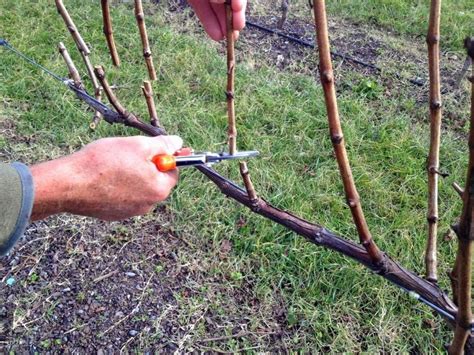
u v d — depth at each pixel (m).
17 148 2.50
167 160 1.04
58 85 2.83
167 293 1.97
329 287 1.99
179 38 3.29
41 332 1.82
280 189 2.37
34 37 3.18
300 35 3.48
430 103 1.00
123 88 2.85
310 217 2.25
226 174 2.40
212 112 2.77
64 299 1.92
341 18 3.67
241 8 1.08
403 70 3.18
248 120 2.71
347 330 1.87
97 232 2.15
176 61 3.06
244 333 1.86
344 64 3.23
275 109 2.78
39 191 0.95
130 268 2.04
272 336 1.87
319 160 2.56
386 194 2.37
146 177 1.02
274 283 2.01
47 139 2.58
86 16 3.42
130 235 2.15
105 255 2.07
